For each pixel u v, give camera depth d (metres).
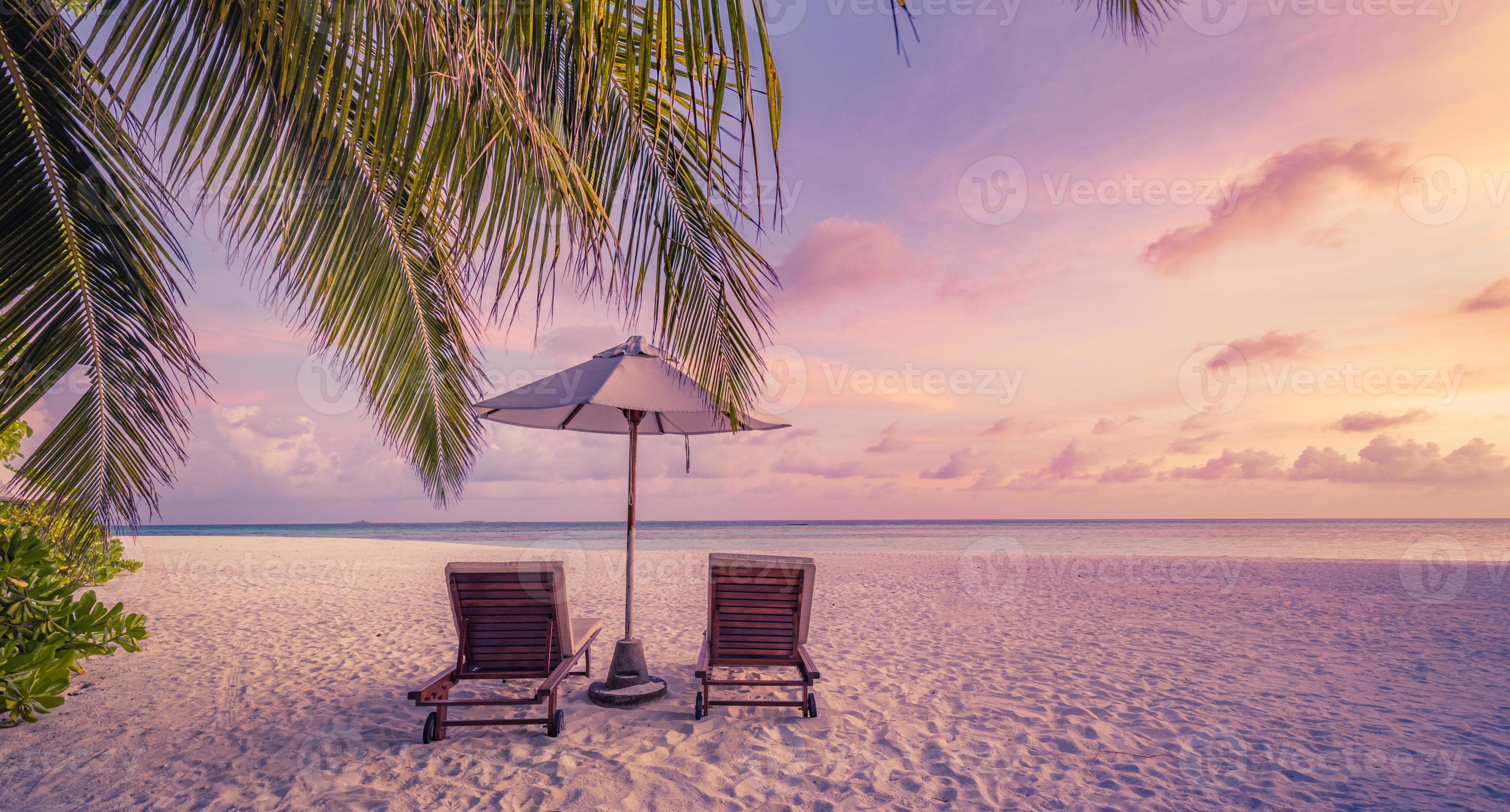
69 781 2.96
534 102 1.84
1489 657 5.49
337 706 4.11
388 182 2.85
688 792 2.89
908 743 3.49
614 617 7.63
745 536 40.69
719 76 1.62
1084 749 3.42
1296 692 4.48
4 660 3.60
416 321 3.60
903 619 7.54
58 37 2.19
